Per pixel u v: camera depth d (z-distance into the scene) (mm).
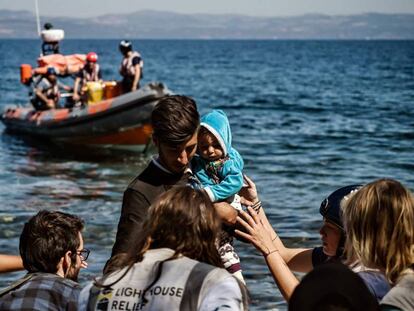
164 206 2715
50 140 16938
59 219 3549
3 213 10047
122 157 15500
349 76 56062
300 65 80562
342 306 2180
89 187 12195
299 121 23703
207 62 91312
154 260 2674
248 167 14305
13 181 12695
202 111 28297
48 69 16578
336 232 3350
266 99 33844
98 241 8438
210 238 2719
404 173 13773
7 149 16375
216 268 2645
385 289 2814
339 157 15719
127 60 15531
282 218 9602
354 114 26188
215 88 42375
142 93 14852
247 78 53844
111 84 15945
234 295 2578
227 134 3818
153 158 3609
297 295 2215
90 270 7277
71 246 3521
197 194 2760
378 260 2773
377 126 22047
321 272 2229
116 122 15227
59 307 3350
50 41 16812
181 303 2576
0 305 3352
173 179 3564
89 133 15727
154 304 2594
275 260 3309
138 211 3480
